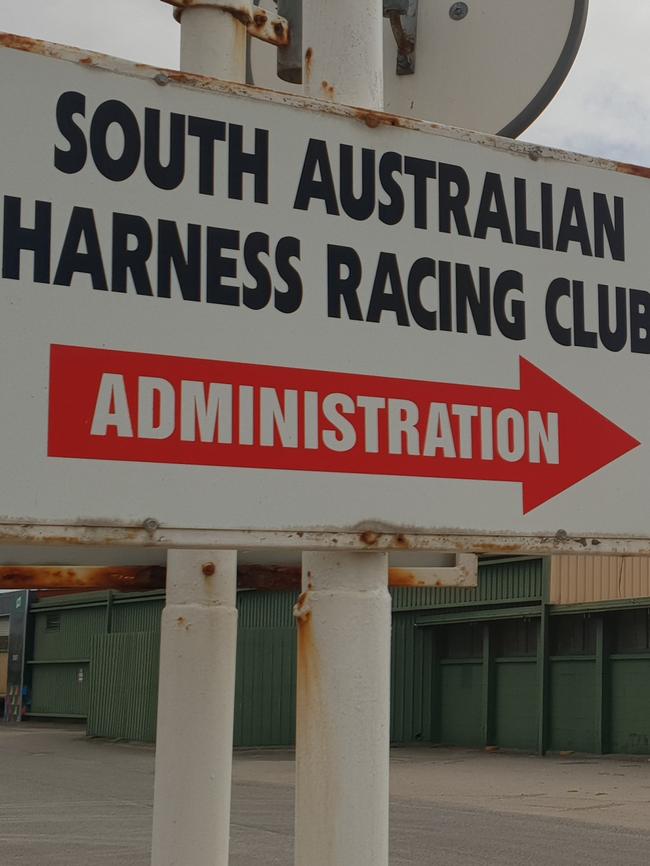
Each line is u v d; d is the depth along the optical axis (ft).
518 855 36.88
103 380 7.48
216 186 7.88
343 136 8.25
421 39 11.55
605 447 8.86
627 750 77.25
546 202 8.87
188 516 7.57
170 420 7.60
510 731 85.81
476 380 8.45
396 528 8.06
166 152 7.78
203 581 9.62
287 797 54.95
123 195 7.66
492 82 11.21
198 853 9.34
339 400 8.02
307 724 7.93
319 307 8.04
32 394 7.32
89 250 7.55
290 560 12.02
